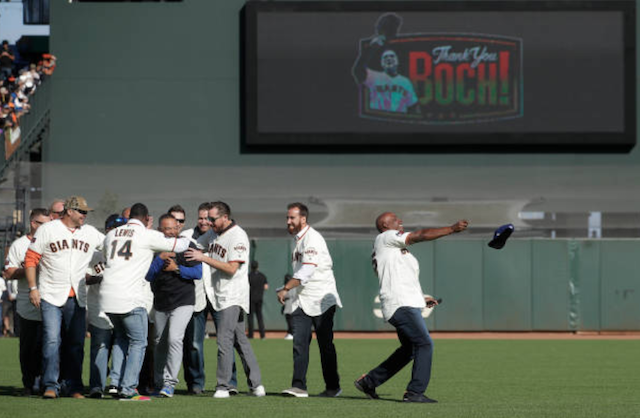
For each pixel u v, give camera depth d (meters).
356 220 72.56
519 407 23.94
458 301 70.00
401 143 76.75
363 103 76.62
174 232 25.81
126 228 24.55
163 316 26.33
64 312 25.25
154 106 77.44
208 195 73.56
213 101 77.62
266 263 69.50
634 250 70.62
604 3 76.44
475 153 77.62
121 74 77.44
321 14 76.44
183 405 23.64
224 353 26.38
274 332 69.56
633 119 76.56
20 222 67.69
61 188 71.44
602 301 70.31
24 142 73.19
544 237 72.56
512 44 76.69
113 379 25.41
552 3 76.56
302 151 77.62
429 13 76.69
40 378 27.14
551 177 73.75
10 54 80.25
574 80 76.62
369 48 76.62
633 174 73.81
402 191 74.06
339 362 42.88
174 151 77.38
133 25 77.50
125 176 72.94
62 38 77.31
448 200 72.88
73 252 25.06
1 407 22.83
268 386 31.95
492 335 68.56
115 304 24.20
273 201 73.69
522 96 76.69
